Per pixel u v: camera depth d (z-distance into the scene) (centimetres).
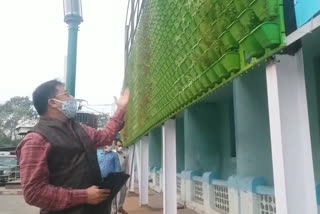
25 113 6328
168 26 537
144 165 1120
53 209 239
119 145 958
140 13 909
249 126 611
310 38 342
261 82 594
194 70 409
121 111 324
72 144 253
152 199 1272
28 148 239
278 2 232
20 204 1415
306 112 242
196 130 961
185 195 978
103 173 743
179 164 1230
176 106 526
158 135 1614
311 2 209
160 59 611
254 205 564
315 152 496
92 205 255
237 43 293
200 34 376
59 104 270
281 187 236
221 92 803
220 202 768
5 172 2616
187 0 420
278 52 239
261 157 590
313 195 233
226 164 909
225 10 301
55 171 248
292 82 244
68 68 573
